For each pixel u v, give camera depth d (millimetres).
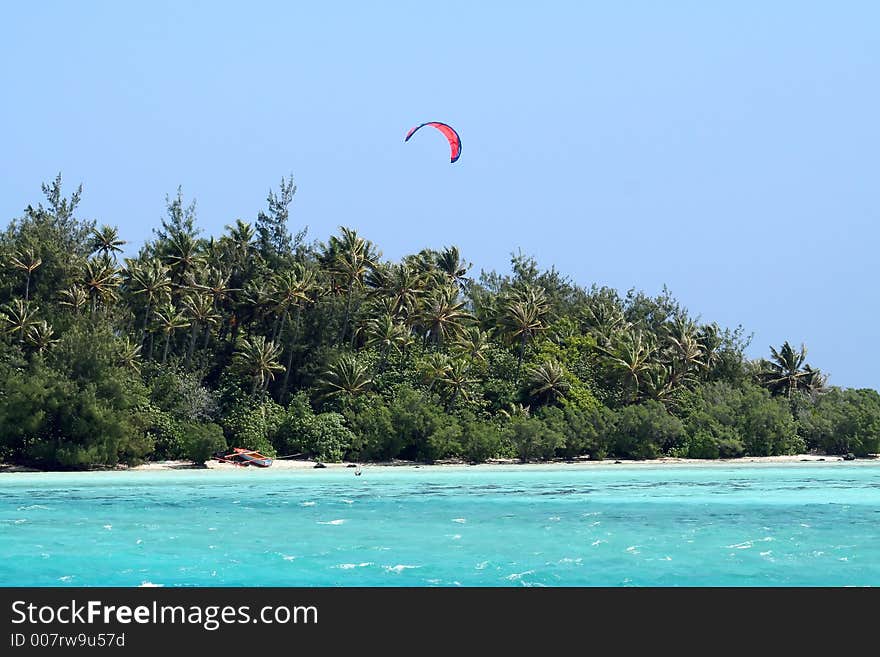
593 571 55031
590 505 97938
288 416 180375
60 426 152625
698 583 51562
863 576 53625
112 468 156000
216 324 199625
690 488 123875
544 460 191750
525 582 51750
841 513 89250
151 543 66688
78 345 155875
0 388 151875
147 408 167500
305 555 60969
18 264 179750
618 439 197625
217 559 59281
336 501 102938
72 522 80125
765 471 170875
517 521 81750
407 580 52281
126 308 192125
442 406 191875
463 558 59656
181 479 139625
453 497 108562
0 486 125062
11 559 59188
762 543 66750
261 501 102438
